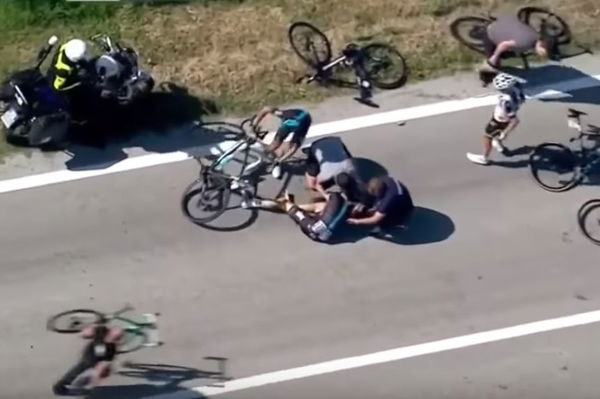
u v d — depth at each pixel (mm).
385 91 42625
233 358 35438
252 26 44562
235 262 37688
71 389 34281
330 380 35062
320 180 38656
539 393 34938
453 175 40312
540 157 40594
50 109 39656
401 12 45219
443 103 42312
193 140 40906
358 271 37562
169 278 37219
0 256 37500
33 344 35469
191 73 42781
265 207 38781
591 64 43938
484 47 43156
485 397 34781
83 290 36812
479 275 37688
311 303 36750
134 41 43812
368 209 37844
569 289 37469
